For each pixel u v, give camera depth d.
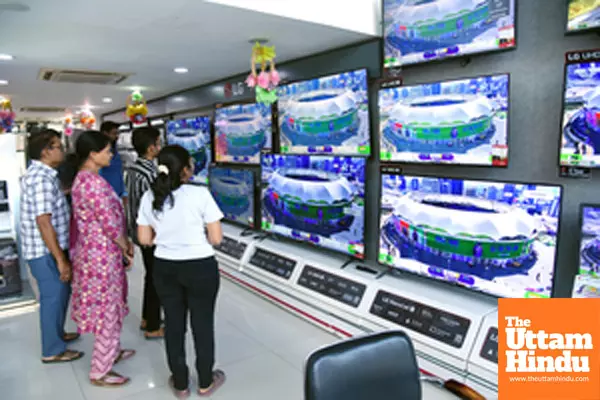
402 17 2.62
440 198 2.50
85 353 2.89
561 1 2.09
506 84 2.19
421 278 2.92
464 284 2.47
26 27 2.62
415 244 2.69
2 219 3.80
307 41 3.12
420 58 2.58
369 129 2.99
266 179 3.91
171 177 2.12
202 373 2.32
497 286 2.32
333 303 3.03
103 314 2.42
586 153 1.94
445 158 2.52
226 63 3.96
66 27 2.65
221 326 3.22
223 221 5.03
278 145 4.03
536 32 2.20
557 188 2.03
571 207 2.16
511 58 2.31
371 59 3.06
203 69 4.26
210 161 5.03
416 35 2.57
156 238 2.21
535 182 2.12
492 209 2.28
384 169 2.86
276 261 3.72
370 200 3.23
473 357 2.22
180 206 2.13
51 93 5.79
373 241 3.26
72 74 4.35
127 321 3.37
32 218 2.51
